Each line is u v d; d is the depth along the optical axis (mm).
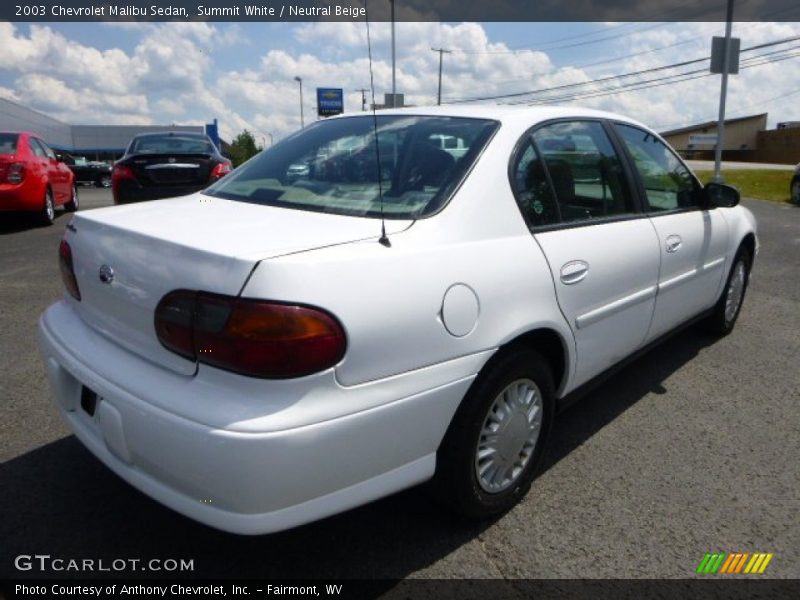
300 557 2447
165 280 2078
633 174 3510
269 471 1875
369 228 2312
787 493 2941
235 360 1898
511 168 2730
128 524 2611
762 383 4184
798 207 14570
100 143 66875
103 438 2311
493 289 2412
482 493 2572
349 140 3043
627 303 3256
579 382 3076
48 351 2576
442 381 2240
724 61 15516
